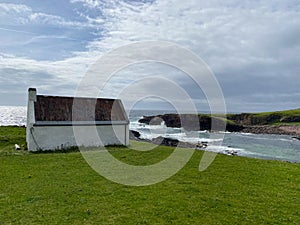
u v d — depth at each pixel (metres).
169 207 12.77
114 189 15.38
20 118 147.25
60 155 26.23
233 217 11.83
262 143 65.94
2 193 14.27
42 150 29.23
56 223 10.82
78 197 13.86
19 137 35.75
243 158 28.03
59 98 33.34
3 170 19.50
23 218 11.21
